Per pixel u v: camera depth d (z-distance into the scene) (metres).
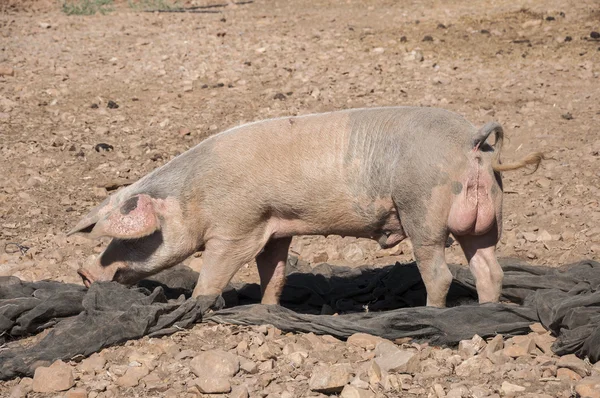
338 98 15.32
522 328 6.96
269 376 6.36
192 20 22.34
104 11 23.52
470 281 8.34
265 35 20.16
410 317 7.07
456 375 6.30
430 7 22.86
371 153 7.38
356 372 6.36
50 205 11.52
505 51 17.86
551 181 11.76
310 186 7.51
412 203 7.21
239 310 7.47
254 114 14.67
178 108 15.09
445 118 7.34
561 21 19.97
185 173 7.73
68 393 6.27
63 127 14.29
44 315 7.42
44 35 20.33
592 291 7.23
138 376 6.49
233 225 7.68
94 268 7.94
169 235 7.75
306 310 8.68
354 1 24.67
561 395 5.85
